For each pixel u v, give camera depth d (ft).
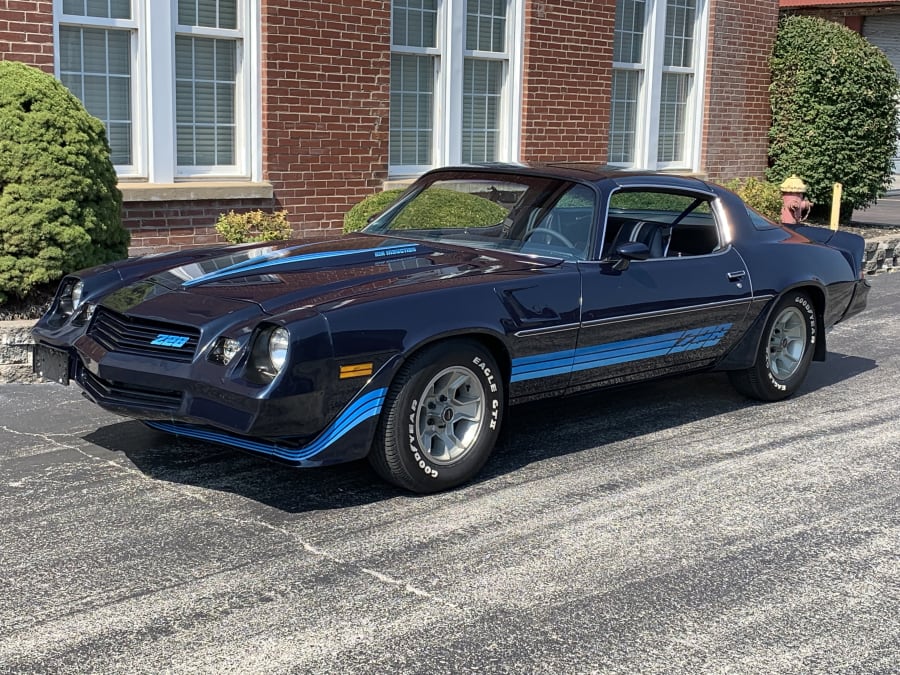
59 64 28.89
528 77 40.22
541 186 18.83
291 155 33.71
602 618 11.77
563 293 16.89
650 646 11.17
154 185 30.71
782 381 21.52
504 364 16.48
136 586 12.30
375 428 14.82
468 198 19.31
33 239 22.59
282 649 10.88
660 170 47.16
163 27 30.55
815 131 48.60
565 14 41.09
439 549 13.60
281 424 13.76
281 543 13.69
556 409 20.88
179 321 14.52
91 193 23.62
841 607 12.21
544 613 11.85
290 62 33.14
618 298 17.66
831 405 21.58
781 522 14.83
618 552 13.64
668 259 18.93
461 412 15.85
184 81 31.63
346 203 35.47
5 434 18.22
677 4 46.50
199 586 12.33
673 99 47.55
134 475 16.25
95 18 29.35
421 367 14.96
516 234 18.35
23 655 10.65
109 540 13.67
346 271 16.28
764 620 11.84
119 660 10.59
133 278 16.78
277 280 15.74
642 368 18.75
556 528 14.40
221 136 32.73
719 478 16.70
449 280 15.88
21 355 21.84
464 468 15.81
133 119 30.78
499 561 13.25
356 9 34.50
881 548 13.98
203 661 10.60
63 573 12.61
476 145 39.78
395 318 14.65
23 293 22.91
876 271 41.91
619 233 18.33
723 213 20.58
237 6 32.22
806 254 21.58
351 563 13.10
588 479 16.55
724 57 48.24
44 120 22.88
